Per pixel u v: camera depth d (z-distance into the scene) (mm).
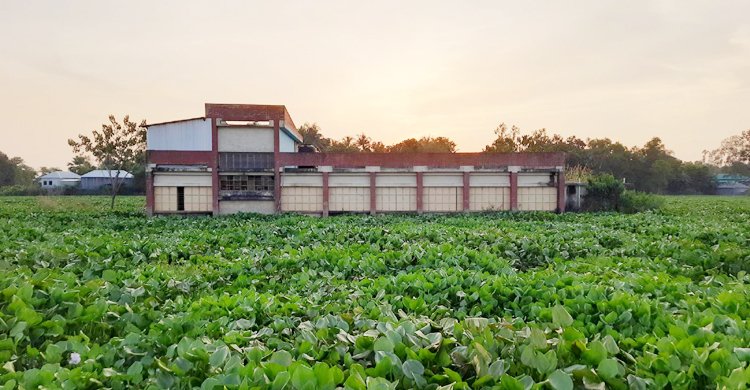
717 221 20359
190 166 26688
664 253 10508
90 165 93812
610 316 4766
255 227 17484
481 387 3334
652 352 3885
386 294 6523
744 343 3977
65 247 10719
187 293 7414
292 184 26984
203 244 12602
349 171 27188
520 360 3619
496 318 5547
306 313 5457
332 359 3857
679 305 5469
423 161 27531
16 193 70500
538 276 6949
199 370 3664
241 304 5617
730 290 6246
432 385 3330
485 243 12375
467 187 27625
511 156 27844
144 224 19844
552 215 24391
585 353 3576
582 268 8484
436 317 5418
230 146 26719
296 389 3164
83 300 5648
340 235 14102
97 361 4004
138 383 3680
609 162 77750
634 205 28859
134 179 64625
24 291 5281
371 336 4059
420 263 9492
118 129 32125
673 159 86750
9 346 4129
